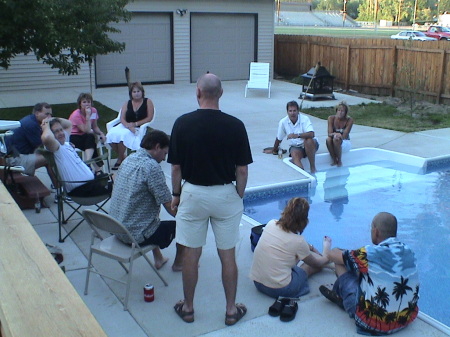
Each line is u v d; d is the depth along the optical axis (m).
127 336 3.18
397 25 74.81
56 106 11.91
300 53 17.02
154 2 14.80
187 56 15.61
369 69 14.33
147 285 3.58
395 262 3.09
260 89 13.71
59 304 1.42
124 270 4.03
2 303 1.42
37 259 1.72
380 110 11.71
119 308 3.50
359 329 3.21
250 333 3.23
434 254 5.04
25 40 7.89
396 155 8.05
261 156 7.70
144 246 3.62
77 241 4.54
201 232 3.22
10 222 2.07
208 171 3.08
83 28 8.85
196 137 3.03
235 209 3.21
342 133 7.78
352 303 3.30
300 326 3.30
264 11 16.52
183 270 3.29
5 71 13.46
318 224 5.79
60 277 1.58
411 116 11.02
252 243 4.38
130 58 14.97
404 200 6.54
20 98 12.77
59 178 4.51
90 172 4.73
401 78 13.28
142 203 3.59
